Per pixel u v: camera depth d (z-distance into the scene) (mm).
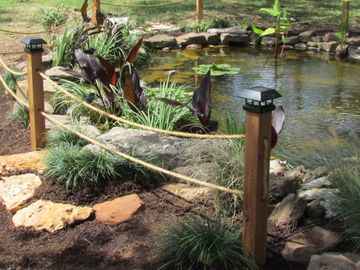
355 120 3643
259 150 1812
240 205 2242
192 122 3189
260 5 7977
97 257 2020
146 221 2219
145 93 3523
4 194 2439
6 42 5598
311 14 7305
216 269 1901
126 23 5445
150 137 2781
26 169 2656
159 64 5277
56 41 4766
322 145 2789
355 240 1974
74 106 3271
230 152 2465
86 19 4859
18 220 2260
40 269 1975
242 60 5484
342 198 2105
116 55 4742
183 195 2369
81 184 2416
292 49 6023
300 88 4418
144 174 2486
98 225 2211
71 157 2479
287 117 3689
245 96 1767
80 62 3252
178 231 2031
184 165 2572
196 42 6070
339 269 1794
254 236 1889
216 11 7438
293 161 2838
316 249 1978
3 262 2012
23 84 3826
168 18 6918
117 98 3236
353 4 8008
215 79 4684
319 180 2377
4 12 7020
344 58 5637
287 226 2119
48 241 2131
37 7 7340
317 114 3760
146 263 1971
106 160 2473
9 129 3326
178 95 3496
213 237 1954
